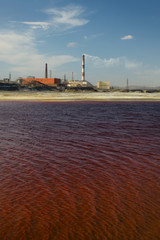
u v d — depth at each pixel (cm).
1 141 1438
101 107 5134
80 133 1759
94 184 765
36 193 695
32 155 1113
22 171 882
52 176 834
